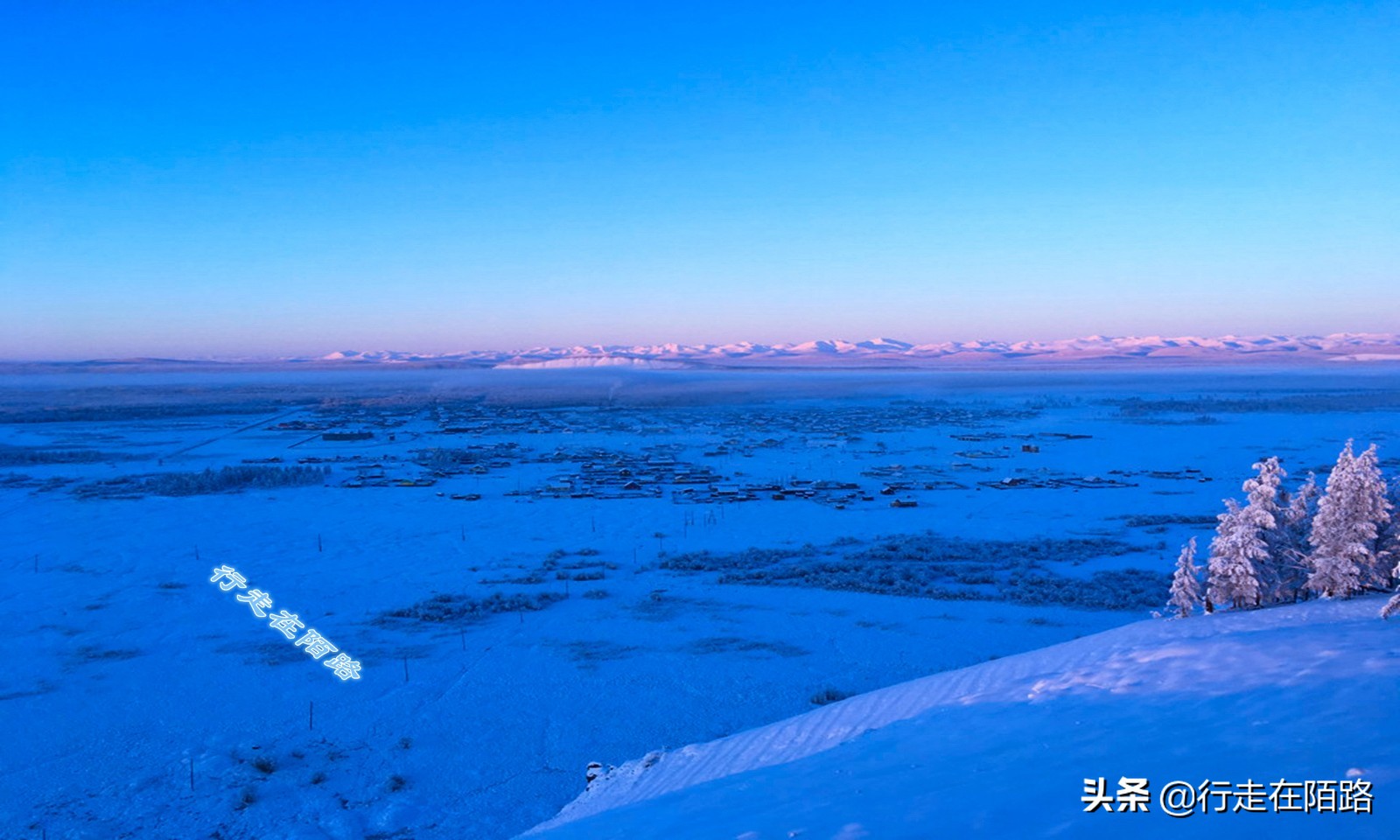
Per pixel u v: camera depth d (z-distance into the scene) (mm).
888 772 12922
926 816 9531
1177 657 18969
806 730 21906
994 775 11305
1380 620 21234
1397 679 13586
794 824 10117
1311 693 13469
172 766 26422
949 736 15477
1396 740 10250
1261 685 14836
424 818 23219
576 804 21094
